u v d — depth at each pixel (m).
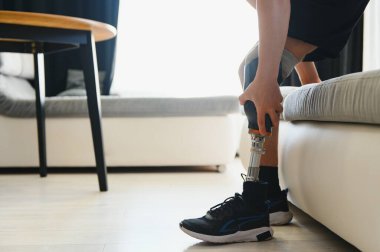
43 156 1.98
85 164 2.16
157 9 3.35
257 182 0.92
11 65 2.41
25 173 2.13
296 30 0.94
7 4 3.31
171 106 2.11
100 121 1.58
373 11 2.72
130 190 1.60
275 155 1.04
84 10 3.33
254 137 0.89
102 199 1.42
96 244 0.91
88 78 1.56
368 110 0.66
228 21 3.32
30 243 0.92
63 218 1.15
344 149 0.75
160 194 1.51
